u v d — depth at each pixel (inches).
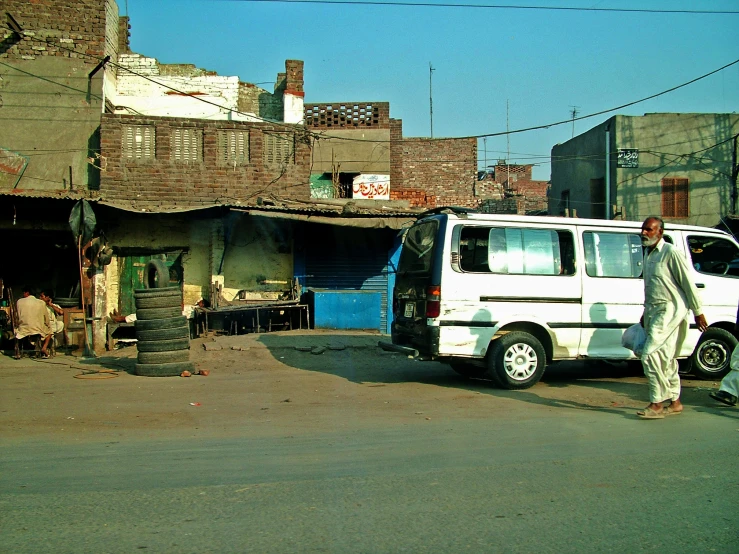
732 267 371.9
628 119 905.5
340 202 666.2
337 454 210.7
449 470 192.5
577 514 158.6
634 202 894.4
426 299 328.5
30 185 628.4
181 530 147.6
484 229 332.5
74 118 637.9
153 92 755.4
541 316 335.3
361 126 850.8
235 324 610.5
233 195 642.8
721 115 910.4
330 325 585.9
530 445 221.5
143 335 390.3
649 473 190.5
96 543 140.8
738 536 146.7
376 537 144.1
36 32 637.9
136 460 204.7
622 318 346.9
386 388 343.0
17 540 142.0
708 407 288.2
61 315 543.8
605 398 311.4
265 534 145.6
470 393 325.4
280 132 657.0
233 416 273.7
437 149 1110.4
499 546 140.0
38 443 228.1
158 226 627.2
